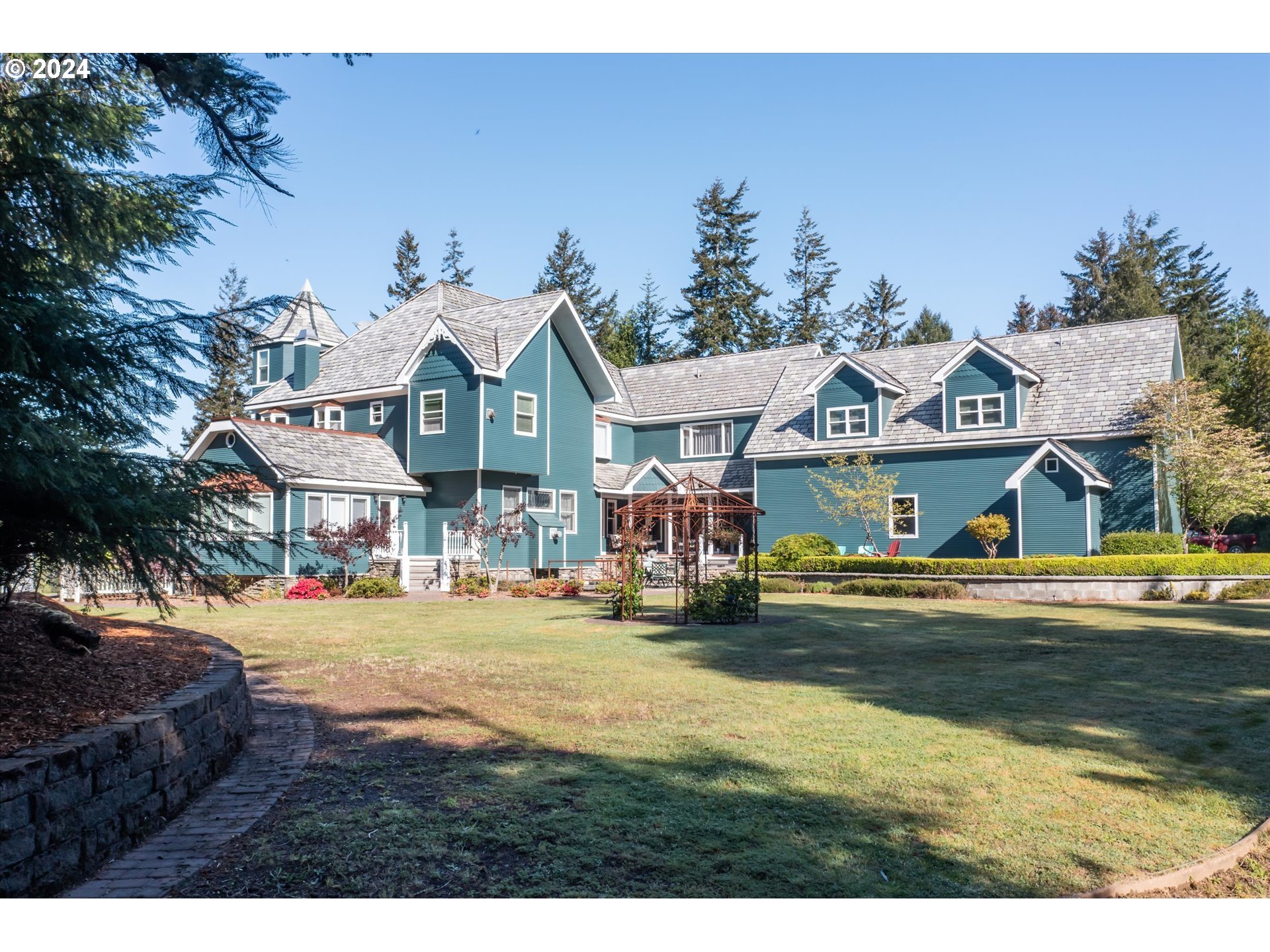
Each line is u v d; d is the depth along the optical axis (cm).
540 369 3031
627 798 584
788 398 3381
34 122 657
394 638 1446
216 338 651
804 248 6456
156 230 723
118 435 633
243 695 771
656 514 1795
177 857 494
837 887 451
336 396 3155
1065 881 460
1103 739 752
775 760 682
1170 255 6512
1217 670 1105
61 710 562
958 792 604
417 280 6656
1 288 557
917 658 1223
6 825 418
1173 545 2434
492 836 514
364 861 484
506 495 2950
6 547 614
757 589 1719
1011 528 2714
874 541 2897
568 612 1922
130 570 615
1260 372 3603
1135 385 2680
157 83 671
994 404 2805
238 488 670
